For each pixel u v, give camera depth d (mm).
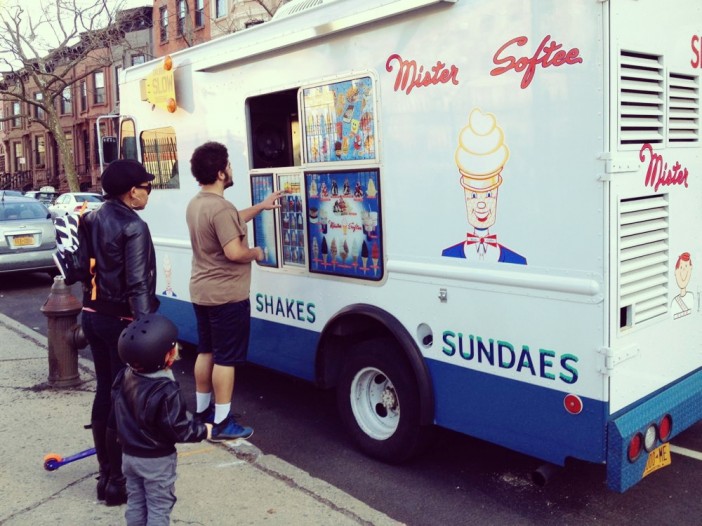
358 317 4461
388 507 3883
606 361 3188
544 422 3467
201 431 3039
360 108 4258
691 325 3814
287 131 5492
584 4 3102
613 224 3150
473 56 3570
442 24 3707
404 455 4254
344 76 4336
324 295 4715
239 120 5297
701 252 3834
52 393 5848
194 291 4504
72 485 4098
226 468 4332
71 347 5969
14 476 4223
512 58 3396
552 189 3303
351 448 4738
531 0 3289
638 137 3264
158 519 3039
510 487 4105
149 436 2955
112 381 3783
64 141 26016
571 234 3254
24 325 8820
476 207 3643
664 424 3469
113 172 3684
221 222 4293
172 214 6359
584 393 3277
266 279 5250
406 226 4047
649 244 3432
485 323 3674
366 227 4316
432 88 3801
